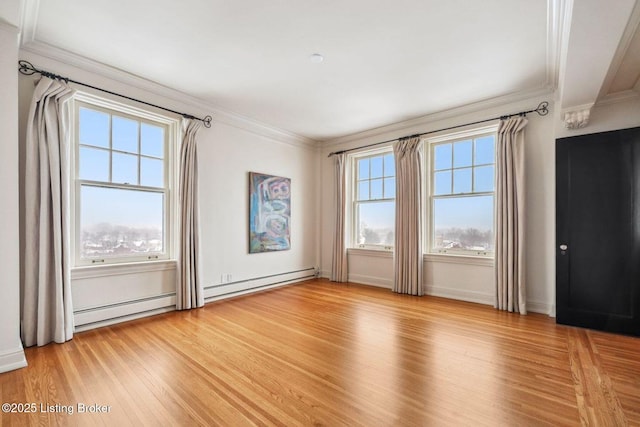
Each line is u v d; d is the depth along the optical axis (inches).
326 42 103.1
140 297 132.2
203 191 156.1
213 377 81.5
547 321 128.3
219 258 163.3
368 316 134.8
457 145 169.0
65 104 108.6
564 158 127.5
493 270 151.3
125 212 130.7
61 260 105.0
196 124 147.9
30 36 98.2
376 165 204.2
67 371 84.2
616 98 118.3
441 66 118.6
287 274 204.1
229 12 87.8
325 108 162.6
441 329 118.6
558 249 127.2
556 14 85.1
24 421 63.5
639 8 71.5
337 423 63.1
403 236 179.0
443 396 73.0
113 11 87.2
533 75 125.2
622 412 66.7
